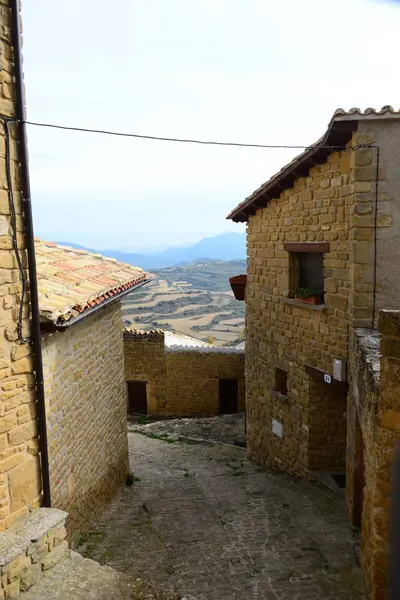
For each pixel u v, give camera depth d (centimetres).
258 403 1070
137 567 601
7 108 455
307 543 643
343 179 721
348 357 730
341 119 653
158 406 1756
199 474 1017
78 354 661
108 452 820
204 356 1703
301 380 880
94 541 670
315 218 803
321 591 529
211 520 750
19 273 475
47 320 500
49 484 520
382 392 414
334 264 760
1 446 462
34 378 496
